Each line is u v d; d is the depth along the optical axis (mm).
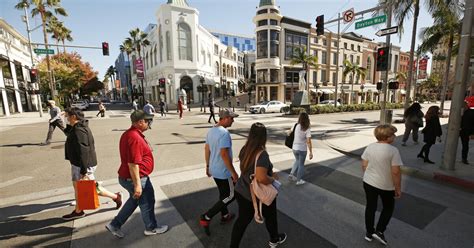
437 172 5484
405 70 55344
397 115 20609
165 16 32625
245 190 2557
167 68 33406
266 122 15695
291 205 4086
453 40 17938
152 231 3221
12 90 25469
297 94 21219
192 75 34719
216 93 44688
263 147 2555
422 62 31219
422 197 4434
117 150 8219
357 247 2984
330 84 41188
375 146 2951
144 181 2982
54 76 32469
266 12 34250
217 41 45125
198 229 3365
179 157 7285
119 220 3078
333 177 5457
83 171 3518
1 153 7906
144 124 2965
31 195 4562
